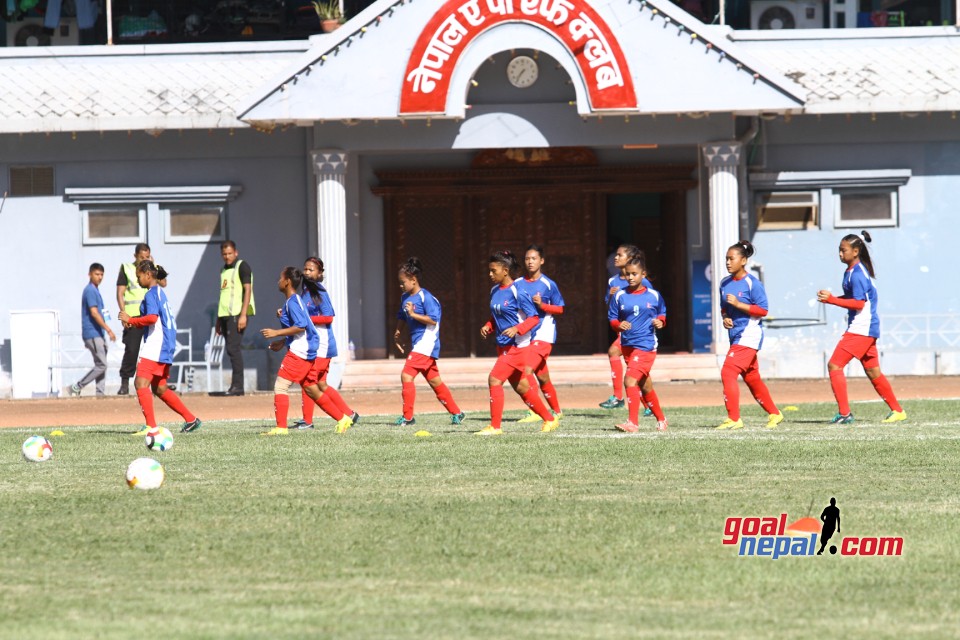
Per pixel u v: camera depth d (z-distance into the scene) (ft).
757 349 197.67
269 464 159.02
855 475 142.92
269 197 341.21
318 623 83.20
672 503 125.80
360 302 347.97
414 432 197.98
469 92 318.04
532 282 200.75
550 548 105.91
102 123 326.03
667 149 348.38
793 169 341.82
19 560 103.50
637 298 193.06
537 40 307.17
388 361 322.96
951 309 344.69
